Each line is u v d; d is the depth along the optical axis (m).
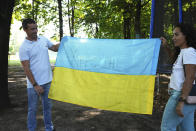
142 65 2.44
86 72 2.73
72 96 2.76
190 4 3.94
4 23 4.32
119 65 2.56
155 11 3.98
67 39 2.90
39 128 3.29
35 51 2.72
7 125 3.43
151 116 3.93
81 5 12.77
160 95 5.32
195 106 1.90
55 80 2.84
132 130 3.22
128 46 2.57
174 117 1.94
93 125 3.45
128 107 2.46
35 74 2.76
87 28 14.12
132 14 9.13
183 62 1.85
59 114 4.07
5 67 4.43
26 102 5.00
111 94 2.56
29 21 2.66
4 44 4.37
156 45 2.44
